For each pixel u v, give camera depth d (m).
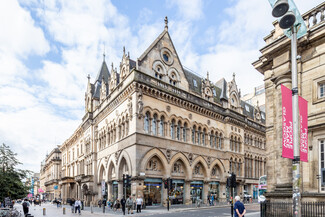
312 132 16.08
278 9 9.97
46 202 89.56
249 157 53.62
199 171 41.31
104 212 30.34
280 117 17.50
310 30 16.38
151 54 36.75
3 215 19.55
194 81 45.97
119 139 37.56
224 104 48.22
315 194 15.00
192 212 27.42
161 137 35.31
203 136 42.69
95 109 48.81
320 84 16.34
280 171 17.00
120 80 38.56
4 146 24.06
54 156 93.00
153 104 35.22
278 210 15.48
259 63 20.91
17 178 24.41
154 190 34.34
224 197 44.00
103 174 43.66
